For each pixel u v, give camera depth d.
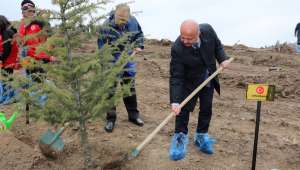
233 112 7.60
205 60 5.16
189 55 5.09
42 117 4.41
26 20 4.35
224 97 8.58
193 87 5.32
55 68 4.36
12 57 6.59
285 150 6.08
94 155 5.59
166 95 8.34
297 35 14.90
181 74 5.14
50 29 4.41
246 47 15.54
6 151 5.66
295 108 8.10
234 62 12.55
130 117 6.48
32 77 4.65
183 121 5.36
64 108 4.47
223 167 5.52
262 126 6.95
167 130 6.43
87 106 4.57
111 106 4.57
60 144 5.38
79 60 4.46
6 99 6.66
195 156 5.70
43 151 5.57
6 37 6.51
